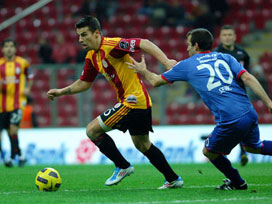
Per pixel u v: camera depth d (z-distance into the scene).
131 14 77.12
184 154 48.66
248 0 77.38
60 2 79.88
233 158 47.66
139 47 23.41
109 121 23.72
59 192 23.72
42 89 57.97
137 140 24.42
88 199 21.11
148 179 30.23
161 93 52.72
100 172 36.00
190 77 22.72
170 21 73.62
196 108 54.56
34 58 71.00
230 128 22.19
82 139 49.75
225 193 22.55
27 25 76.75
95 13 75.06
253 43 73.69
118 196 21.95
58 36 72.19
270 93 52.12
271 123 54.16
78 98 52.91
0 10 81.00
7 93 41.50
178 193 22.73
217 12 74.50
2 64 41.66
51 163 49.62
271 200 20.22
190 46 23.28
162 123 52.03
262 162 45.38
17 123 41.53
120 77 23.73
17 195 22.84
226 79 22.44
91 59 24.36
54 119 55.19
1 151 43.09
